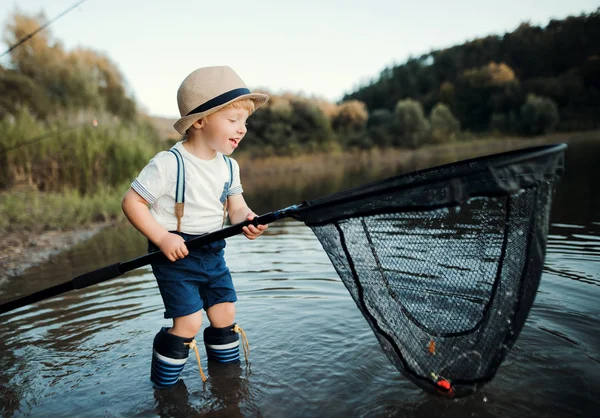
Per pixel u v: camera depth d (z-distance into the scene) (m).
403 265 2.01
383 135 30.19
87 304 3.47
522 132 35.50
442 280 2.02
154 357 2.28
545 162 1.67
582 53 46.84
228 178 2.49
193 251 2.35
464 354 1.93
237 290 3.60
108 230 6.62
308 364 2.37
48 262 4.74
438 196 1.62
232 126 2.36
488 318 1.92
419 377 1.96
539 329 2.55
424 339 2.01
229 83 2.33
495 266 1.94
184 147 2.40
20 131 9.30
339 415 1.92
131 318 3.15
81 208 7.75
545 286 3.16
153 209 2.38
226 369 2.39
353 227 1.92
